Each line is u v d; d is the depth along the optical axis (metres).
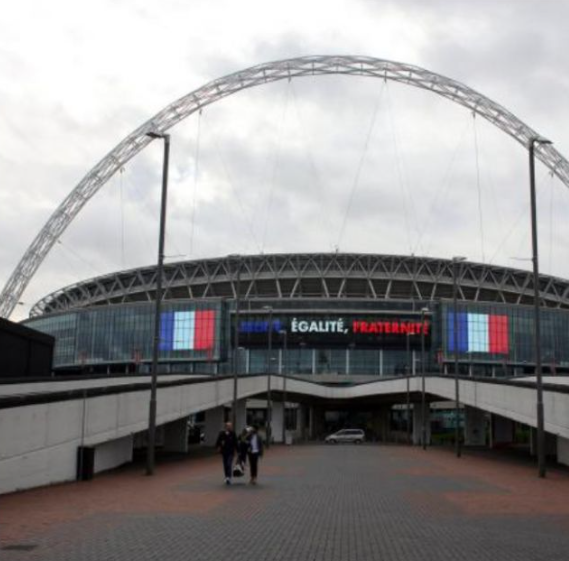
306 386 90.69
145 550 12.99
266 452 54.38
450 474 32.47
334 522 16.83
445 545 13.86
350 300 132.50
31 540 13.87
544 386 38.44
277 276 139.88
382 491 24.33
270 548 13.35
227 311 133.62
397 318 132.00
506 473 33.16
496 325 132.88
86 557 12.21
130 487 24.83
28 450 23.61
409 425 99.50
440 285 143.38
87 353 140.62
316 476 30.77
